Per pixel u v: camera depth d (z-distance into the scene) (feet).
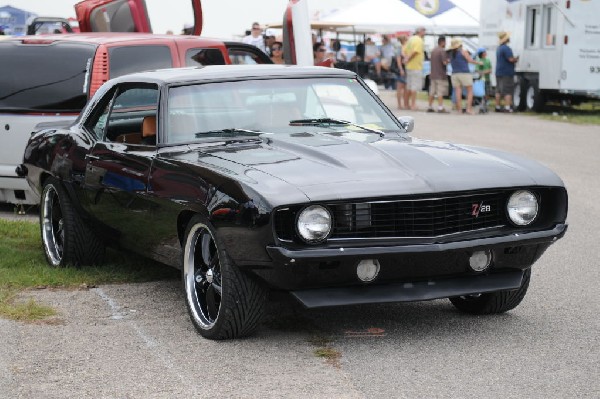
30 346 18.60
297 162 18.99
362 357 17.87
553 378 16.65
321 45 64.90
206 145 20.79
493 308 20.92
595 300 22.66
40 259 26.84
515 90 90.53
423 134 66.44
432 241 18.16
